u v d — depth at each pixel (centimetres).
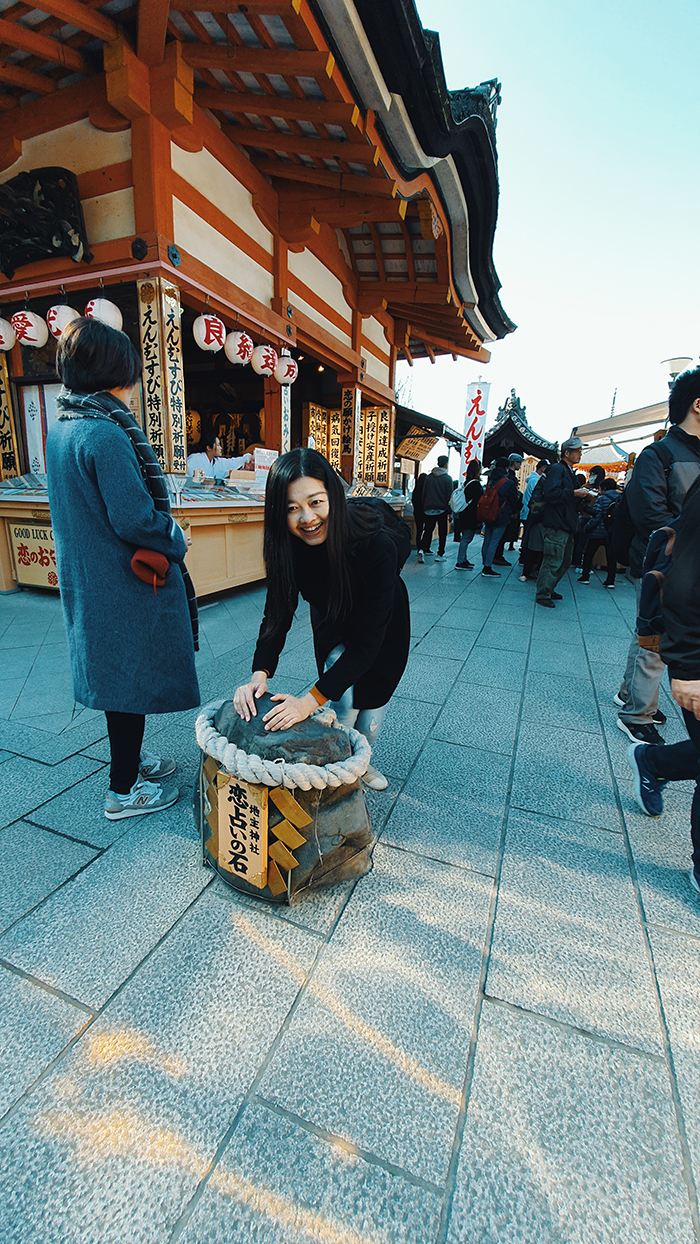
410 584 655
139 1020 127
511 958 146
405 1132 106
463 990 136
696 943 153
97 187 451
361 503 166
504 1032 126
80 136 448
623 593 646
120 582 170
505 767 243
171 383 467
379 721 210
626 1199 97
